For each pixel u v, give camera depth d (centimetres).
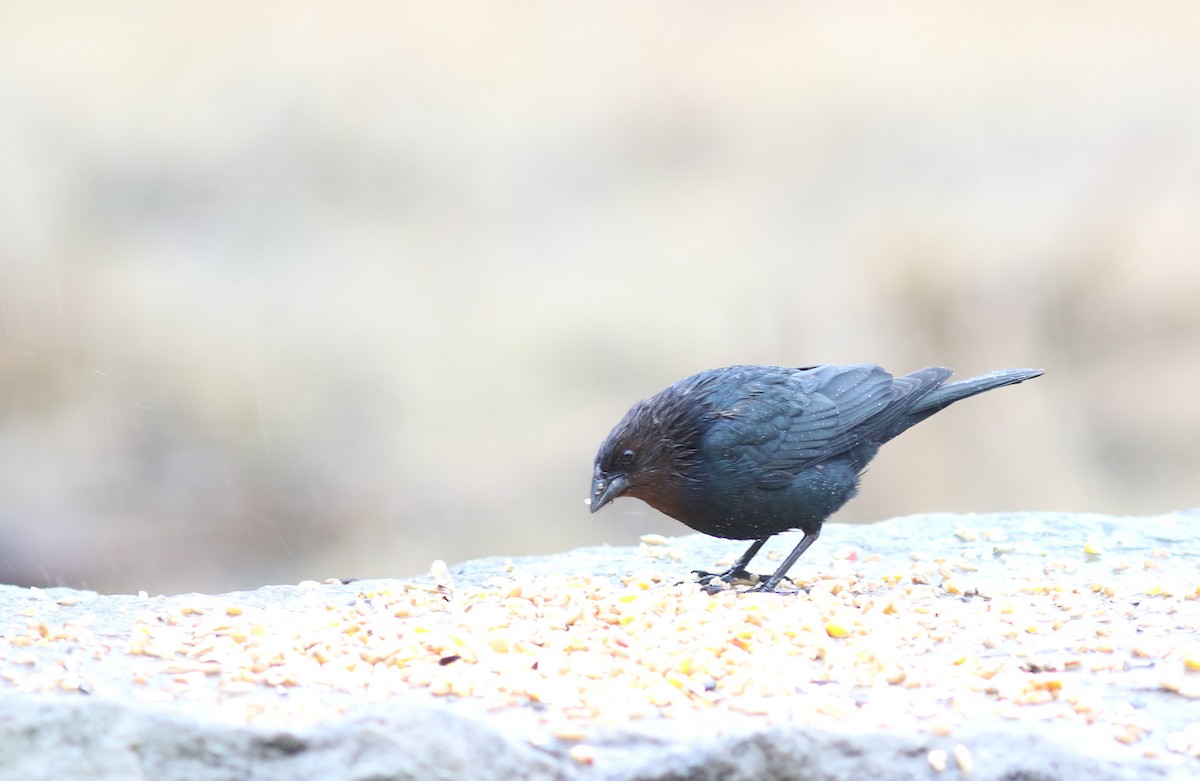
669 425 732
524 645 547
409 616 618
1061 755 440
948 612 633
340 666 526
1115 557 756
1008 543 793
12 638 555
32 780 394
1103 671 545
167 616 600
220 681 507
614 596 645
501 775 416
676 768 434
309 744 416
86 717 412
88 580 1469
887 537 822
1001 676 523
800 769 443
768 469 731
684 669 527
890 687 521
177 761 408
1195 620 617
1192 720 491
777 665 527
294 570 1526
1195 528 817
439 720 427
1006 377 809
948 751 447
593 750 441
